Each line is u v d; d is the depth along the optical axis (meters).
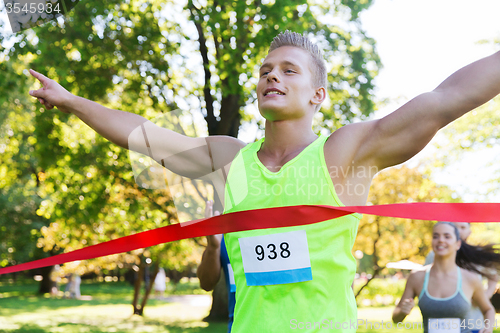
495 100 9.97
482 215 1.26
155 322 9.94
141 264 11.33
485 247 3.25
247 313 1.34
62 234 11.87
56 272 17.64
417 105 1.16
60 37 7.97
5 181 13.28
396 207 1.26
